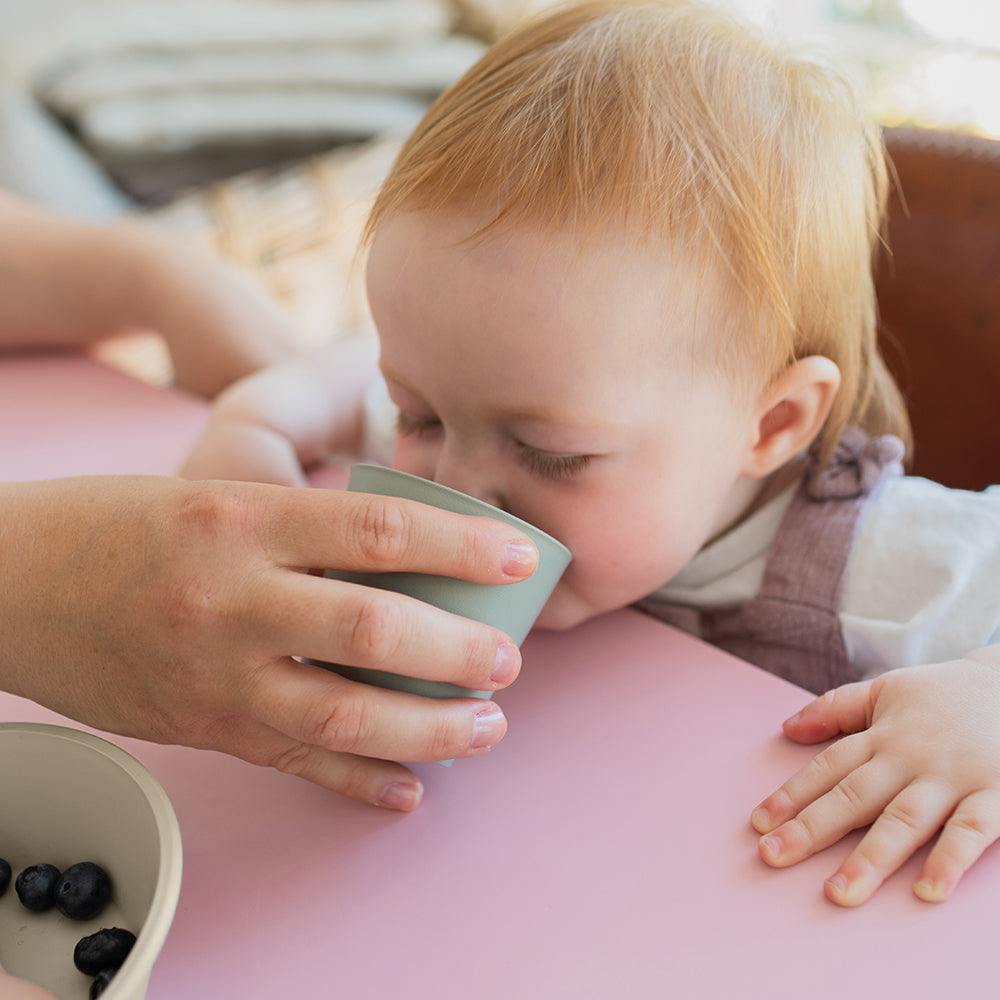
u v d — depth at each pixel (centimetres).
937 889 45
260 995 42
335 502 47
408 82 181
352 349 102
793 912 45
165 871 36
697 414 63
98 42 163
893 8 234
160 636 46
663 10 70
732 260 62
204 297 100
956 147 93
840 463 78
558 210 58
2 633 49
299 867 48
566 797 51
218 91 167
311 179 161
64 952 42
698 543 69
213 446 82
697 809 50
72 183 154
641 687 60
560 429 59
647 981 42
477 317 59
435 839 49
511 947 43
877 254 97
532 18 73
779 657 77
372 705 46
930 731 51
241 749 49
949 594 70
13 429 88
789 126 66
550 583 53
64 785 43
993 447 97
